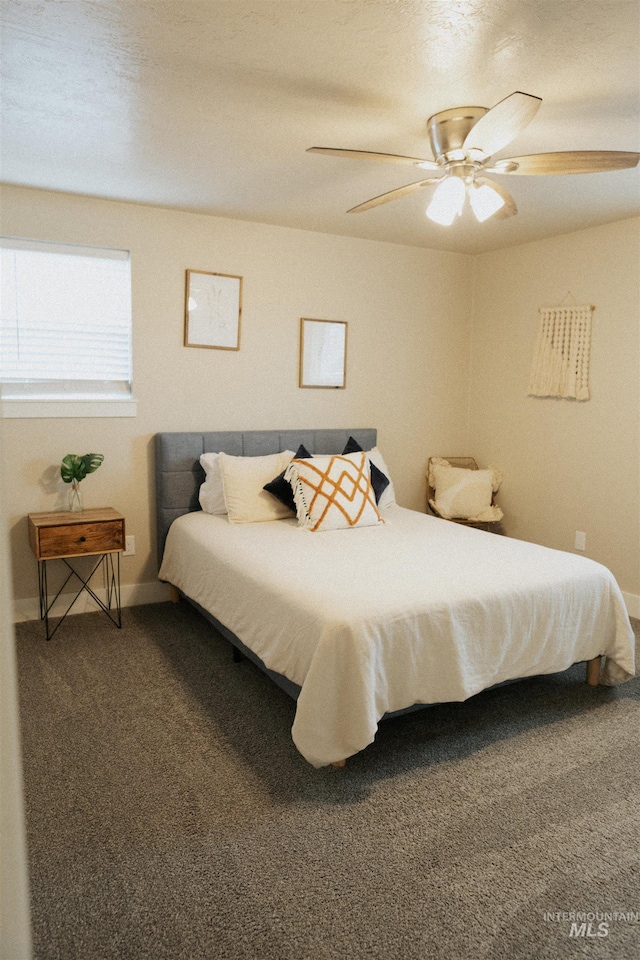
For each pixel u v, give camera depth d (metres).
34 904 1.74
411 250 4.83
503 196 2.73
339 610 2.35
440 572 2.79
